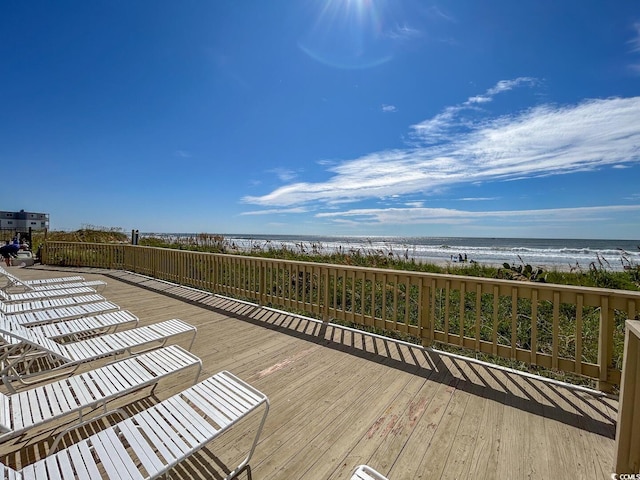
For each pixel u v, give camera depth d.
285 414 2.21
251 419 2.14
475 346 3.10
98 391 1.88
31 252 11.48
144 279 7.71
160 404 1.74
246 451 1.82
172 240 11.03
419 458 1.78
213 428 1.53
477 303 3.09
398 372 2.89
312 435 1.98
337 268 4.12
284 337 3.79
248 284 5.32
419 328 3.46
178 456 1.32
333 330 4.05
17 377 2.34
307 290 6.26
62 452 1.33
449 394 2.51
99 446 1.38
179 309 5.02
